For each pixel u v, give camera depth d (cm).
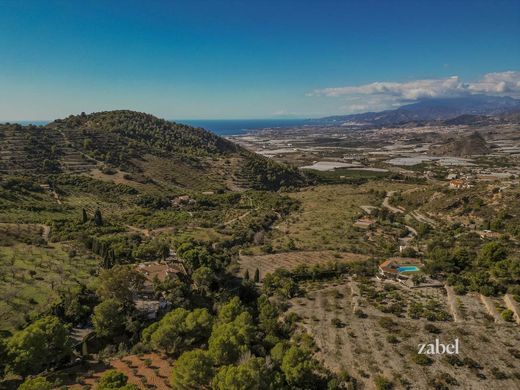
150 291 7444
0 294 6316
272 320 6162
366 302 6994
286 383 4638
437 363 5144
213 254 10162
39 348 4622
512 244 9731
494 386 4716
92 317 5922
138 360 5069
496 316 6172
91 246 9644
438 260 8450
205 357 4400
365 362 5238
